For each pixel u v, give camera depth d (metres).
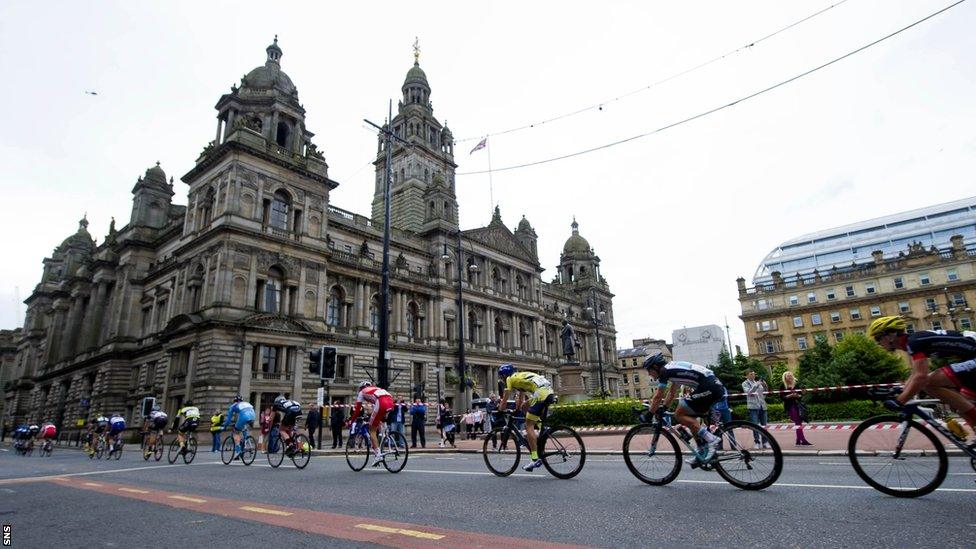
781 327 91.75
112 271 61.69
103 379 53.94
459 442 29.28
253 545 6.02
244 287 42.59
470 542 5.83
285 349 44.16
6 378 99.56
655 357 9.67
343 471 14.09
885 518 6.16
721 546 5.35
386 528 6.64
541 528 6.43
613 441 21.66
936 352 7.20
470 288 66.00
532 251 84.38
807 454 13.91
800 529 5.85
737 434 8.62
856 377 48.00
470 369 62.97
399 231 62.69
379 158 85.00
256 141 46.06
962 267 80.12
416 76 85.81
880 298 84.69
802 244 116.69
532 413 11.02
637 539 5.73
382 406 13.77
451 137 87.25
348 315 53.22
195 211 47.22
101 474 15.54
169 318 49.69
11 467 20.22
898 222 107.06
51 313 73.94
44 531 7.17
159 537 6.57
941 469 7.17
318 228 49.22
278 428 16.36
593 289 94.56
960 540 5.17
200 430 37.44
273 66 52.59
